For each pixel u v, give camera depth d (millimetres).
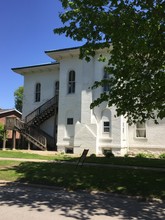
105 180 11070
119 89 12109
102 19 9773
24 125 28859
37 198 8695
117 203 8297
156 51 10195
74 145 25781
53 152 25734
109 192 9648
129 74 11758
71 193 9789
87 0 10070
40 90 32219
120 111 12555
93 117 25734
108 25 9914
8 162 16250
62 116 27922
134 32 9531
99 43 10656
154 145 24547
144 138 25078
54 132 29250
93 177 11664
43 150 27641
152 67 10953
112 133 24781
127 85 11836
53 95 31203
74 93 27641
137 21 9688
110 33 10078
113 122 24859
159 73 10680
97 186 10281
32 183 11250
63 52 27766
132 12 9672
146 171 13047
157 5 9375
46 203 8000
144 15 9805
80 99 27125
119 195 9297
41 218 6434
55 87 31266
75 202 8266
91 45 10578
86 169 13656
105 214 6973
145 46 9656
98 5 9992
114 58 11422
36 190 10227
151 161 17594
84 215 6816
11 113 47062
